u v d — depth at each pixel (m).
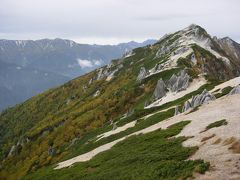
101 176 48.09
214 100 69.94
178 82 125.12
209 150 39.12
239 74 193.62
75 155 97.75
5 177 190.62
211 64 177.75
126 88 189.62
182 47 191.25
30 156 192.38
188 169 33.88
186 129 54.72
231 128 44.38
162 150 48.16
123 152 60.97
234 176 29.80
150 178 36.03
